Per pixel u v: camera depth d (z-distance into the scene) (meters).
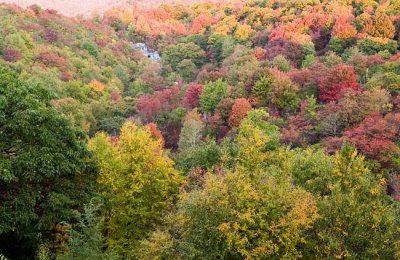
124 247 19.39
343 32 79.19
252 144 18.61
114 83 89.56
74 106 58.28
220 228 13.20
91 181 18.41
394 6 90.19
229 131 47.81
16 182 15.59
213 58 108.19
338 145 33.47
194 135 46.47
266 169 19.58
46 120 16.66
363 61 58.31
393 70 54.41
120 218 19.33
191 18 165.00
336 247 13.88
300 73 57.16
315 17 94.75
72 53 93.81
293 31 91.81
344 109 39.28
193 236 14.38
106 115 67.94
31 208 15.25
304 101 49.44
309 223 14.59
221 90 58.50
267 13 120.56
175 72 102.12
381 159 30.19
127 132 20.56
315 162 22.67
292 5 119.12
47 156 15.62
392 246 14.63
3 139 15.72
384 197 19.64
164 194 19.64
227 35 114.94
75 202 16.73
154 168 20.06
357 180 17.17
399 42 75.31
